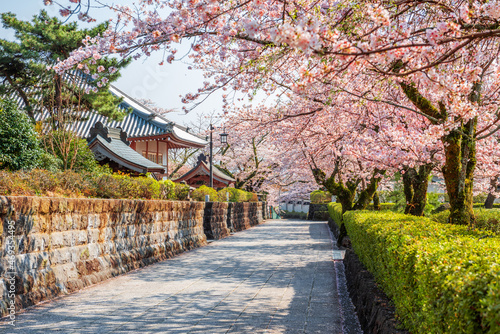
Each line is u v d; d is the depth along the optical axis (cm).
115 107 1834
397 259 399
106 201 883
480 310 198
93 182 1056
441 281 252
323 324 541
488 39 589
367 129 1051
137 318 564
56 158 1350
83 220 801
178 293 730
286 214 4766
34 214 643
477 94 675
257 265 1072
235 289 768
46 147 1381
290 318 569
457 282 228
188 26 484
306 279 871
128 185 1182
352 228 904
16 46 1586
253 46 619
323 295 717
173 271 976
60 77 1628
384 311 439
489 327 197
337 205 2428
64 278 722
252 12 561
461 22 426
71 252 759
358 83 809
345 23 466
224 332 504
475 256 277
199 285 805
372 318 471
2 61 1614
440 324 251
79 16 483
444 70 486
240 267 1038
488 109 725
